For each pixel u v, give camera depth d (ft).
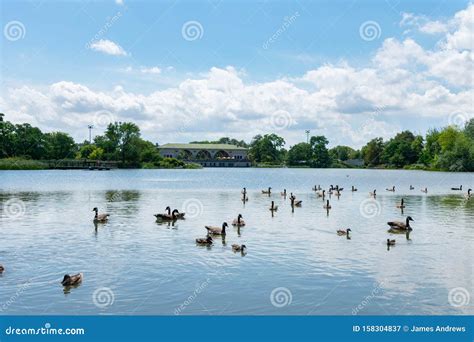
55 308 65.26
